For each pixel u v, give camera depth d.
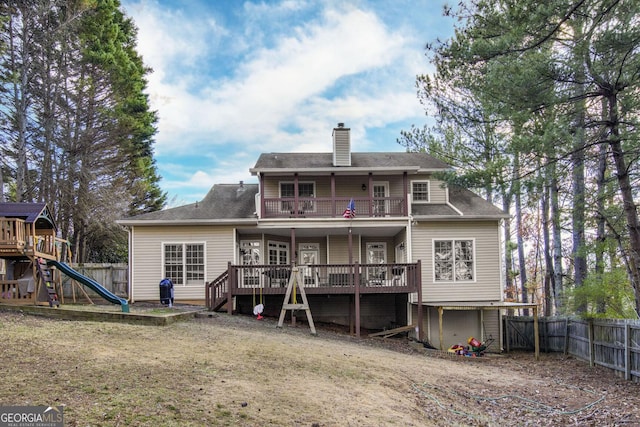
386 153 23.77
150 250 19.72
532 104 12.80
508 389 10.94
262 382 7.76
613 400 10.48
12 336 8.74
